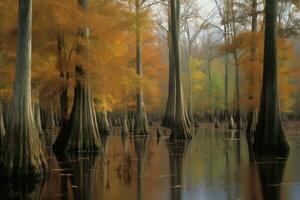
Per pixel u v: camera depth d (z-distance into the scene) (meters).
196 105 56.91
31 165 11.16
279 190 9.38
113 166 13.33
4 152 11.24
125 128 29.73
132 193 9.26
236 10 37.91
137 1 23.42
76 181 10.77
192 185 10.06
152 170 12.43
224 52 27.09
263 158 14.91
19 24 11.58
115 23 17.81
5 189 9.88
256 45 25.47
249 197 8.74
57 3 16.00
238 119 35.34
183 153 16.91
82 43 16.80
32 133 11.45
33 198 8.93
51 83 17.05
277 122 16.30
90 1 18.23
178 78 25.17
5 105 26.00
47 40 16.59
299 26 25.86
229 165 13.28
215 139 24.23
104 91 19.02
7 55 17.59
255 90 25.81
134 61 30.80
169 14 38.22
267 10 16.86
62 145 17.34
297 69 26.41
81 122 17.42
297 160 14.24
